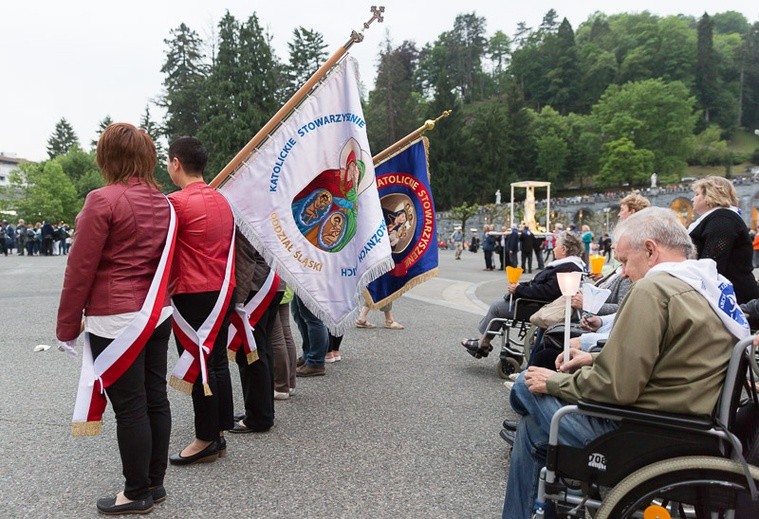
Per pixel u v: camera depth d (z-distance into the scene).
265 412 4.41
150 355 3.25
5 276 18.38
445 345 7.86
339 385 5.80
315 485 3.51
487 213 72.50
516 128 100.25
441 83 89.62
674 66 126.94
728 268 4.34
